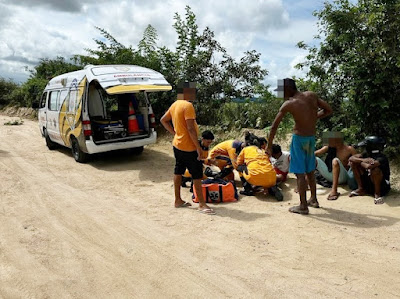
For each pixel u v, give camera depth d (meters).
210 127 11.09
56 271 4.02
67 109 9.66
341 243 4.52
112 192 7.01
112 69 9.02
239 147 6.96
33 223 5.38
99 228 5.18
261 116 10.20
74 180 7.89
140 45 13.59
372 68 6.67
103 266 4.12
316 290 3.56
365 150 6.00
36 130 16.14
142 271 4.00
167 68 12.84
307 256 4.23
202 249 4.47
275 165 7.13
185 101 5.63
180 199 6.05
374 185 5.88
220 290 3.62
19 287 3.72
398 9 6.45
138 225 5.28
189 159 5.64
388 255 4.21
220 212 5.75
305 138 5.39
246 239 4.71
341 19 6.93
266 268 3.99
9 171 8.61
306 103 5.34
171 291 3.62
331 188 6.75
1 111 25.41
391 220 5.16
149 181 7.81
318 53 7.69
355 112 7.04
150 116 9.68
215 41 12.07
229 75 11.95
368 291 3.53
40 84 20.98
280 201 6.22
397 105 6.69
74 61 18.36
